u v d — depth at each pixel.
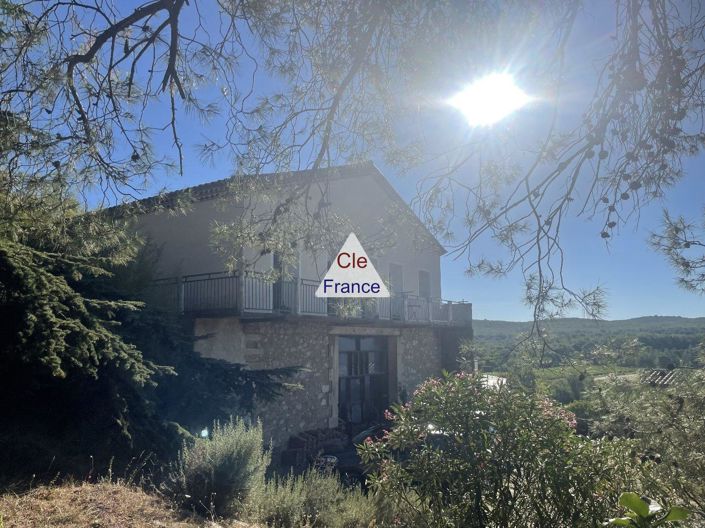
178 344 9.11
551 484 3.85
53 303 6.55
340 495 7.18
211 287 12.02
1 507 4.72
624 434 4.41
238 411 10.05
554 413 4.20
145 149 4.19
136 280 10.15
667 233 4.01
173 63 4.12
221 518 5.77
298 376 13.69
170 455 7.08
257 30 4.33
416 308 17.78
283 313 12.24
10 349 6.18
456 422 4.17
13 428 6.77
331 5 4.13
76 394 7.18
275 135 4.46
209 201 11.77
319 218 4.44
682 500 3.91
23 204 3.69
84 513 4.91
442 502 4.13
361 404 16.33
